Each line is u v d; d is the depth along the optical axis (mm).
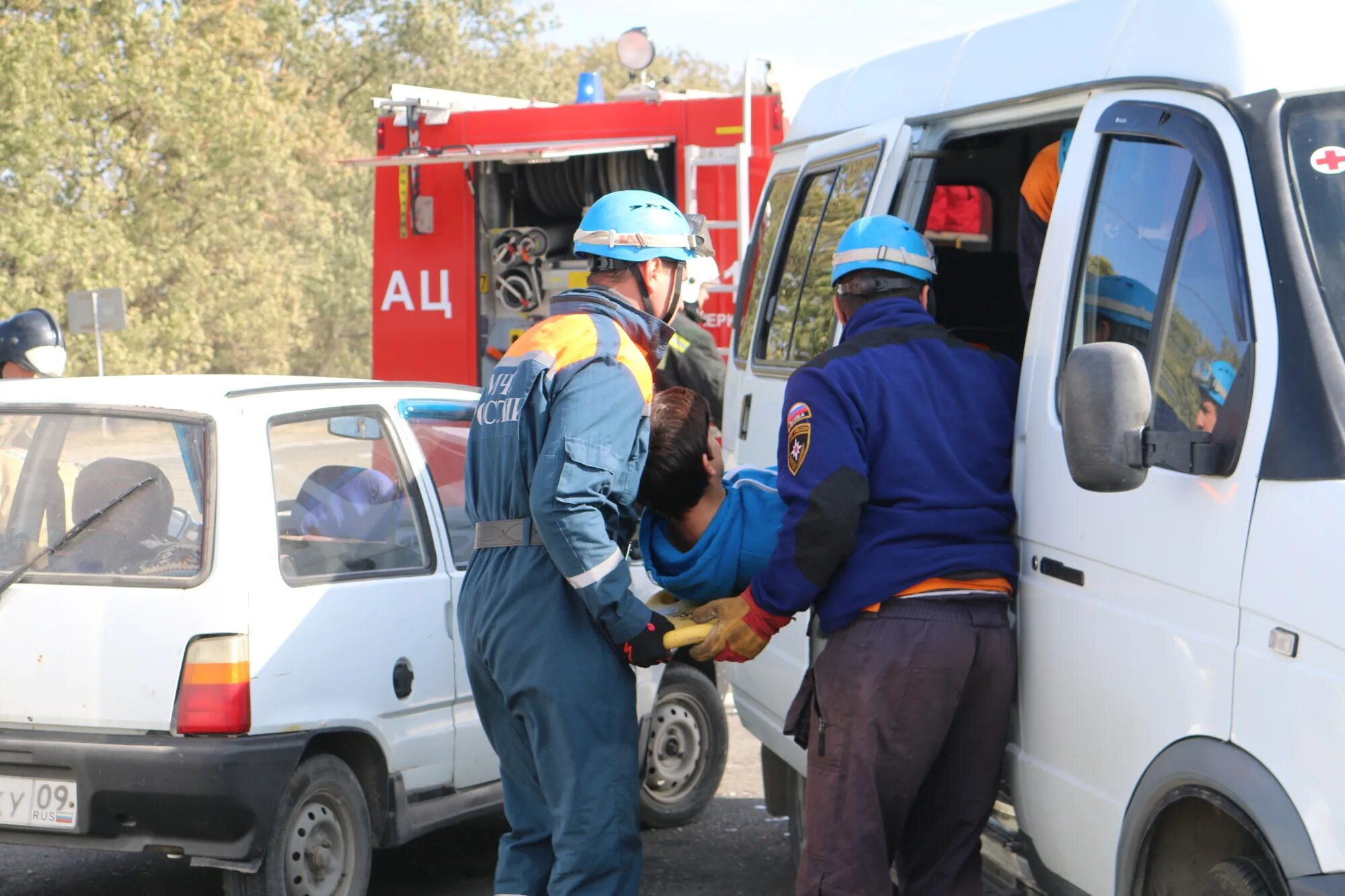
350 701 4574
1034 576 3445
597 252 3742
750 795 6637
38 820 4270
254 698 4289
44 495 4508
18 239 28266
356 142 47469
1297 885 2504
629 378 3576
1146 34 3379
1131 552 3045
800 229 5258
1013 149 5410
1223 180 2959
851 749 3389
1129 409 2809
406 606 4824
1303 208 2832
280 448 4625
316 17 46094
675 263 3826
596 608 3475
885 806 3426
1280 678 2602
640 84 10555
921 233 4234
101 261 30359
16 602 4375
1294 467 2627
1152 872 3033
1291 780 2570
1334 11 3066
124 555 4410
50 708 4320
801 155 5539
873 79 4926
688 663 6152
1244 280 2840
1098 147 3471
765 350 5410
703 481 3699
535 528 3631
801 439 3422
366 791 4734
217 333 35906
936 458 3439
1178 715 2879
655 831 6090
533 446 3594
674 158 10328
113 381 4863
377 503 4895
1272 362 2725
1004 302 5387
